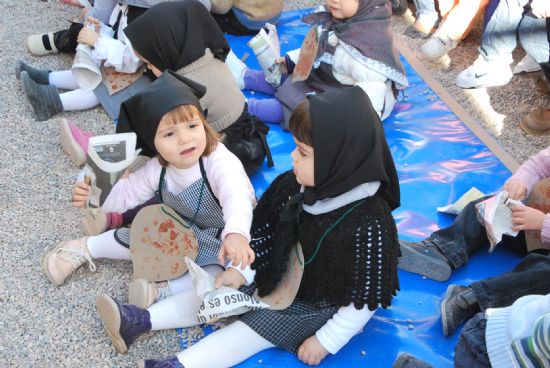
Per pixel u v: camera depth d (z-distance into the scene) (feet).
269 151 8.58
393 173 5.84
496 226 6.72
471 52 11.14
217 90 8.21
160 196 6.93
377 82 8.70
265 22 11.44
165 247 6.83
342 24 8.81
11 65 10.66
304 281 6.10
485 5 10.20
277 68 9.69
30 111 9.70
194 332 6.63
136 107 6.40
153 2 9.45
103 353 6.43
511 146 9.09
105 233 7.19
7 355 6.40
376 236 5.67
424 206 8.14
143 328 6.35
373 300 5.79
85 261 7.27
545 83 10.03
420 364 5.94
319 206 5.78
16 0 12.56
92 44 9.46
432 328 6.68
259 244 6.44
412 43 11.34
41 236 7.73
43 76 10.00
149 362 5.92
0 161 8.77
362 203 5.70
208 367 6.06
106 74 9.73
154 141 6.31
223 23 11.53
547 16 9.04
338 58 8.91
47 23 11.85
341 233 5.67
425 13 11.35
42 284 7.16
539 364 4.80
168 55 8.11
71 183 8.48
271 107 9.44
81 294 7.06
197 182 6.61
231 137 8.27
